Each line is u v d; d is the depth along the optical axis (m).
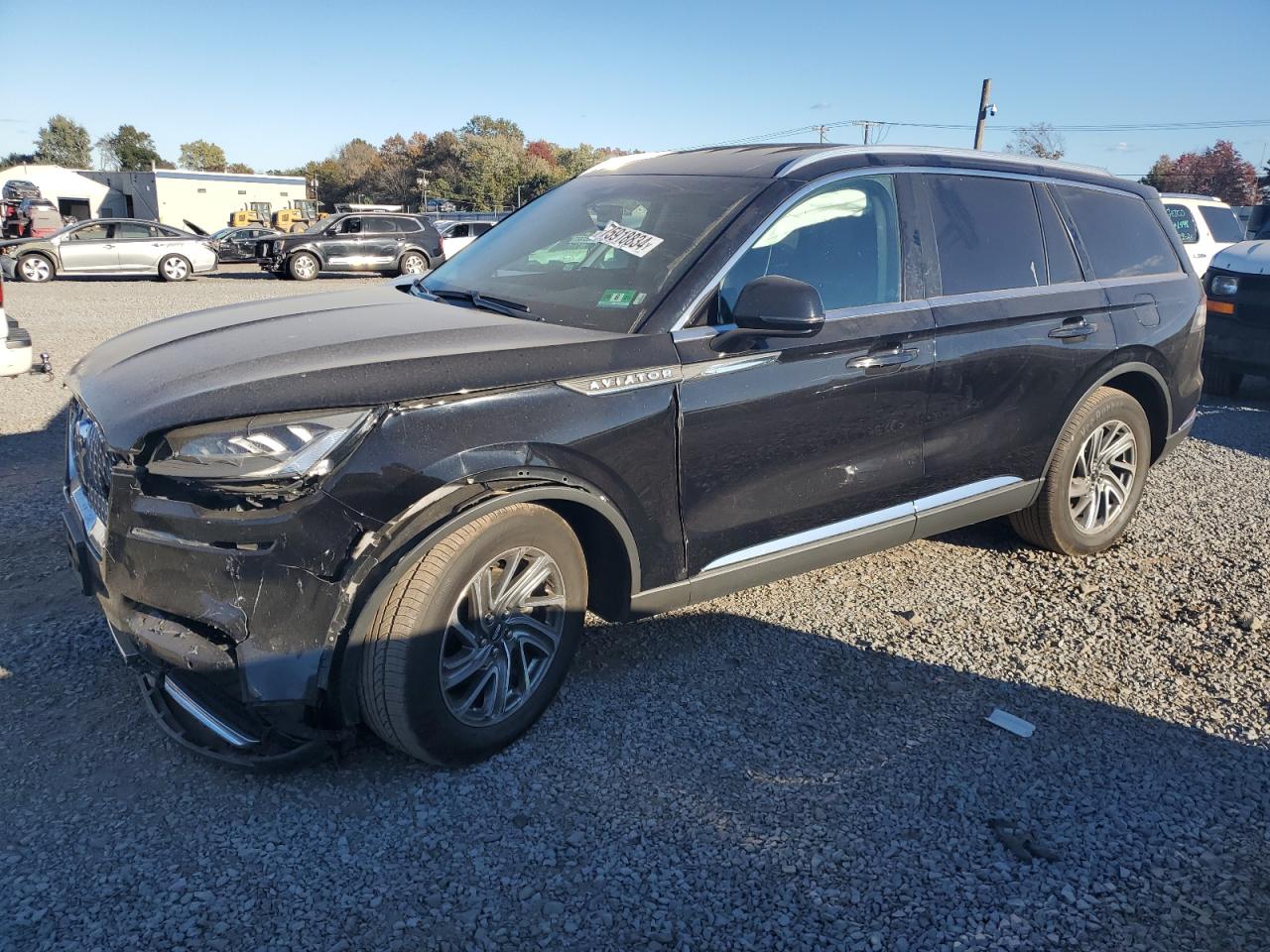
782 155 3.88
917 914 2.47
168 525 2.66
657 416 3.18
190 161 138.75
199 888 2.48
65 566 4.43
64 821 2.70
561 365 3.01
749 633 3.98
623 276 3.48
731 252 3.42
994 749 3.20
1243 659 3.84
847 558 3.91
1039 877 2.61
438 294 3.89
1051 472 4.57
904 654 3.84
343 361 2.80
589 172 4.51
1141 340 4.72
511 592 3.03
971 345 4.02
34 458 6.28
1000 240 4.27
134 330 3.66
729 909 2.47
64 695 3.34
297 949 2.29
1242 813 2.90
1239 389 9.93
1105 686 3.63
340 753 2.95
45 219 29.69
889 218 3.90
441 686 2.84
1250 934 2.44
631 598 3.31
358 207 29.44
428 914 2.42
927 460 4.01
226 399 2.62
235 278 25.53
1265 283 8.68
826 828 2.78
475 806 2.84
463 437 2.79
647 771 3.03
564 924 2.40
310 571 2.61
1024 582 4.58
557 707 3.37
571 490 3.01
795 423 3.53
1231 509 5.73
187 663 2.68
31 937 2.29
